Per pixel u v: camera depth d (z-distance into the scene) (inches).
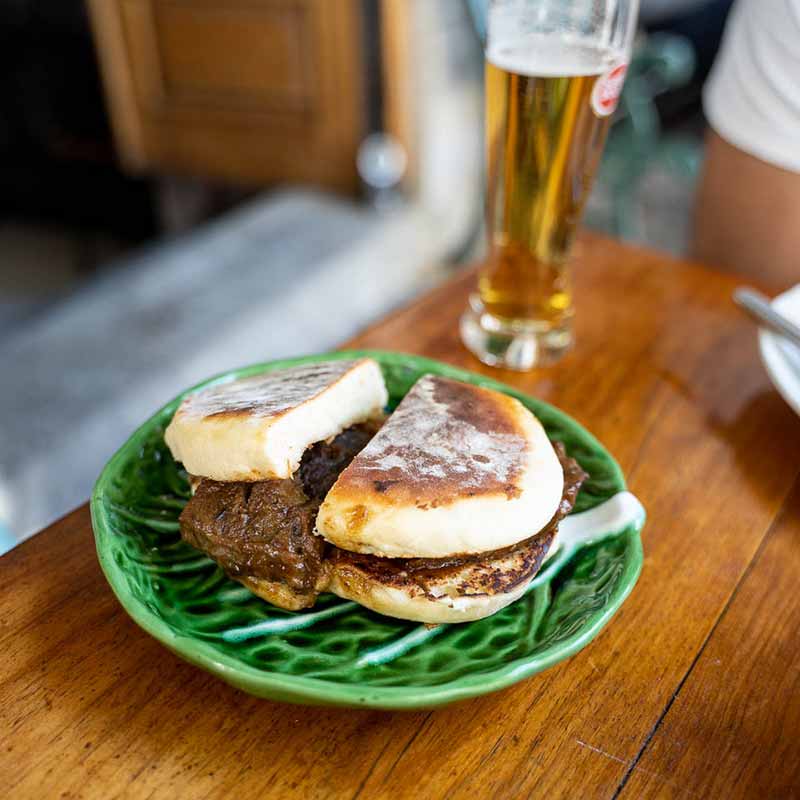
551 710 13.1
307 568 13.6
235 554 13.7
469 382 17.3
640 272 23.4
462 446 14.4
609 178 55.4
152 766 12.3
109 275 48.3
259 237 50.5
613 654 13.9
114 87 52.3
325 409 14.9
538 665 12.3
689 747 12.7
